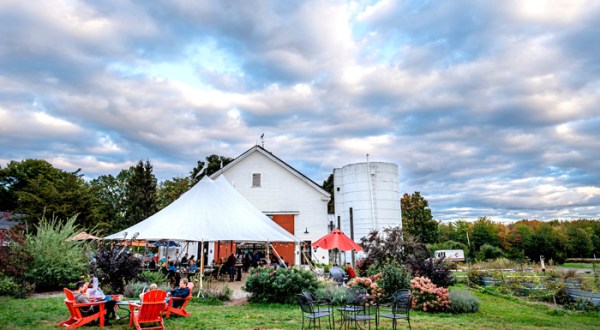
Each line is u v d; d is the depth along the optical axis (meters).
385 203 26.09
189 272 15.12
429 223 50.53
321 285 13.28
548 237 49.59
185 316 9.84
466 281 21.08
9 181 37.34
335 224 29.31
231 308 11.45
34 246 14.74
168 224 14.93
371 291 12.08
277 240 15.73
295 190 27.47
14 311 9.84
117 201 60.28
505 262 25.61
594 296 13.24
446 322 9.84
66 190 30.20
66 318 9.22
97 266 14.03
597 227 63.50
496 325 9.52
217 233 14.60
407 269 13.62
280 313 10.60
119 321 9.18
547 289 15.30
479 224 62.50
